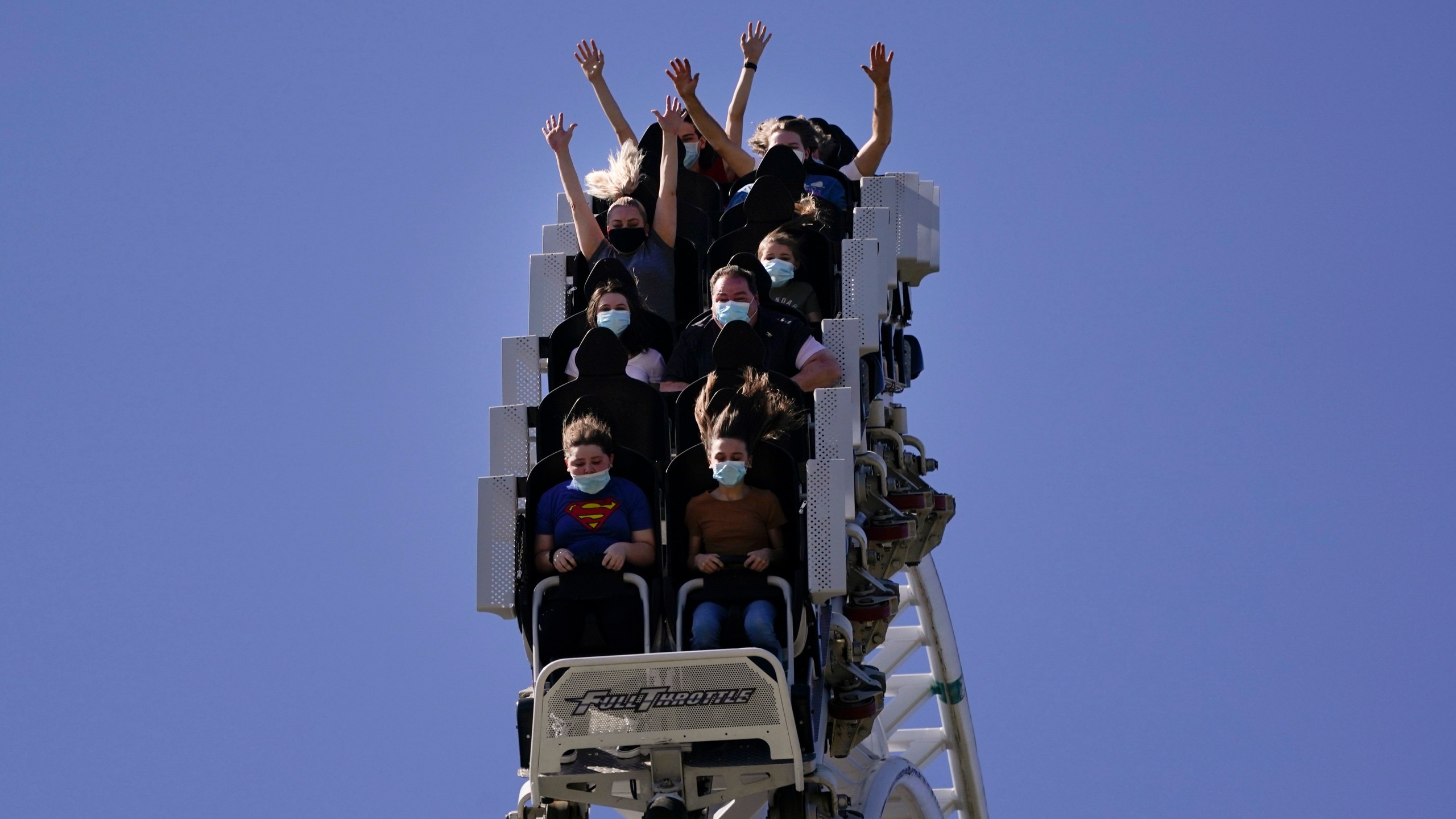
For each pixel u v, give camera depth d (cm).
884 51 6831
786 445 5025
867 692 5572
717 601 4603
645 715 4581
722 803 5447
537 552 4691
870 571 6172
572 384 5028
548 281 6122
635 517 4675
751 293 5228
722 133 6850
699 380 4988
